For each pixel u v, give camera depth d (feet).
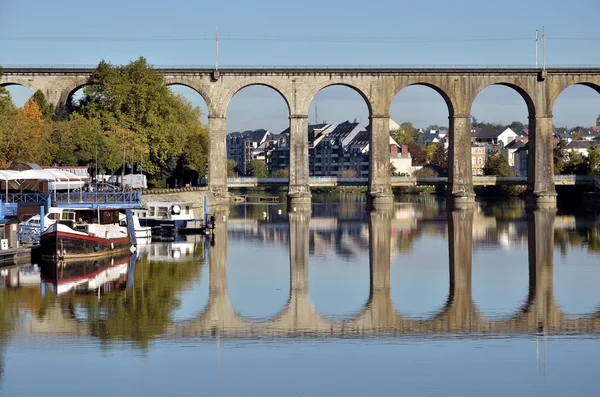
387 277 275.59
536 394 164.25
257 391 165.58
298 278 273.95
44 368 176.65
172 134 543.39
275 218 504.02
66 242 297.94
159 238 391.04
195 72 563.89
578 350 188.96
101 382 169.58
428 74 576.20
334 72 571.69
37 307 226.17
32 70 545.03
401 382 169.89
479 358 183.52
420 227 436.35
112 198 357.20
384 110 576.20
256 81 568.00
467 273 282.97
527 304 233.55
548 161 589.73
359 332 203.62
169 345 192.24
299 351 188.55
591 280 269.03
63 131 475.31
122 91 526.16
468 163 584.40
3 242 298.56
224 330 205.05
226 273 282.36
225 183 572.51
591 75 583.99
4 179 351.46
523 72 581.12
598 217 494.18
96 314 219.20
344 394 164.14
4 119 438.40
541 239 377.09
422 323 212.23
